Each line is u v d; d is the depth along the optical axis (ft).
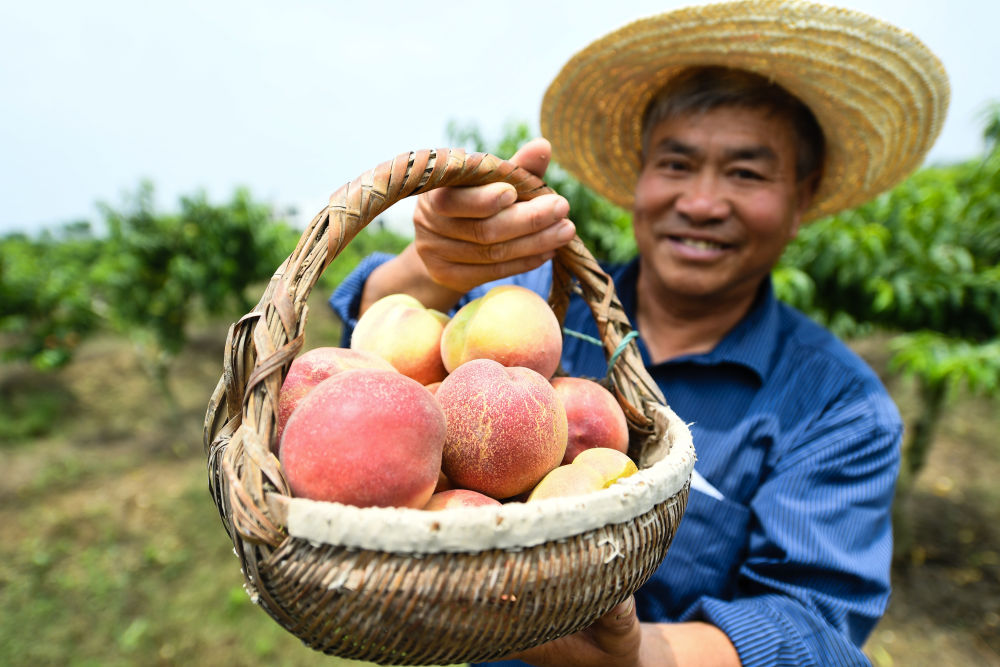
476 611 2.26
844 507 4.43
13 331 22.98
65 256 31.53
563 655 3.49
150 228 19.69
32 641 10.32
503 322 3.50
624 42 5.32
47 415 21.66
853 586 4.24
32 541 13.44
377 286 5.20
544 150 3.55
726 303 5.50
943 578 12.03
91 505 15.21
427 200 3.64
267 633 10.44
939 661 9.97
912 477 12.67
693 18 4.83
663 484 2.64
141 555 12.91
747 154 4.86
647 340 6.02
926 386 12.07
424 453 2.70
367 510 2.23
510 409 3.05
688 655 3.72
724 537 4.75
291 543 2.30
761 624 3.86
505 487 3.09
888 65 4.81
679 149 5.03
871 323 11.62
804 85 4.92
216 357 28.73
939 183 13.52
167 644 10.21
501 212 3.39
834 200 6.44
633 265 6.40
